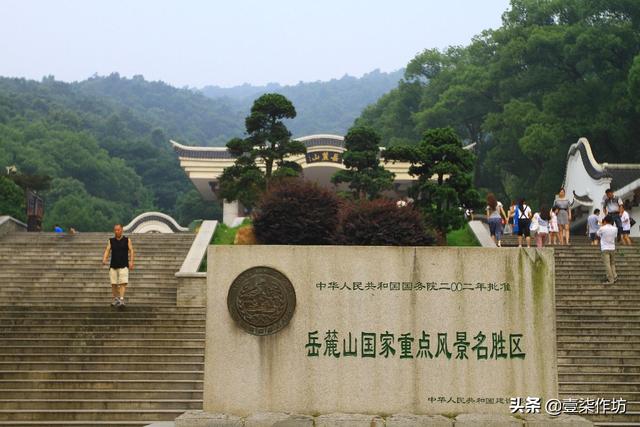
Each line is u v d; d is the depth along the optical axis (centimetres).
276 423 932
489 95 5350
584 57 4584
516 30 5059
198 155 3953
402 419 935
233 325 980
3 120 9025
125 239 1694
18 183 4209
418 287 991
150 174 8919
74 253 2255
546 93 4888
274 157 2634
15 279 2023
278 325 980
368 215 1406
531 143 4303
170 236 2422
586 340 1510
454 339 983
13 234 2478
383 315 985
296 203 1526
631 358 1420
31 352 1456
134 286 1984
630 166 3256
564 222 2339
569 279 1928
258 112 2627
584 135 4391
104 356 1429
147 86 15988
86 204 6581
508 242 2361
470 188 2389
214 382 971
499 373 978
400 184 3809
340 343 979
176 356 1428
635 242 2338
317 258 993
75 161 7938
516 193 5097
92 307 1670
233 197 2641
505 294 992
